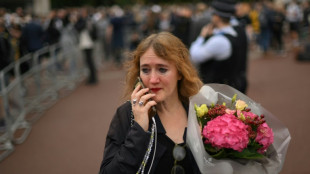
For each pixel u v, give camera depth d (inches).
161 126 64.9
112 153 64.6
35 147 190.9
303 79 326.0
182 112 70.6
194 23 243.9
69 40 378.9
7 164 171.3
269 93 281.4
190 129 59.8
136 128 61.2
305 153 165.5
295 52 482.9
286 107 240.8
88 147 186.9
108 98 287.7
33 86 252.1
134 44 432.8
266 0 512.4
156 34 67.4
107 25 472.7
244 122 59.6
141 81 67.6
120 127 66.4
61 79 316.2
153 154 62.9
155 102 63.6
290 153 166.6
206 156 57.6
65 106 270.2
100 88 325.4
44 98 273.7
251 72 372.5
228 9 135.6
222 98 69.6
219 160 58.2
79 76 363.6
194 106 63.7
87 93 308.8
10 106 197.8
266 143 59.8
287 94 275.7
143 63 65.1
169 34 67.5
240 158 59.4
